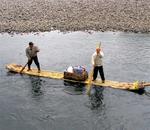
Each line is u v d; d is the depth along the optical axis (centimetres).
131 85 2164
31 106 1931
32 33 3997
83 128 1692
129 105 1930
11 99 2028
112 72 2505
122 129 1678
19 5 5169
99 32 4019
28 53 2447
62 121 1759
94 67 2220
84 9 4931
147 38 3672
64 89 2167
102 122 1747
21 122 1753
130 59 2844
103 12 4794
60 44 3438
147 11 4791
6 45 3431
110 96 2045
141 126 1706
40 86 2223
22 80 2333
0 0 5534
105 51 3120
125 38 3678
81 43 3469
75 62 2802
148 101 1978
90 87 2125
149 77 2403
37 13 4806
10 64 2652
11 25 4316
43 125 1720
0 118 1795
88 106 1923
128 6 4994
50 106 1928
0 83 2284
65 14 4753
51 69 2614
